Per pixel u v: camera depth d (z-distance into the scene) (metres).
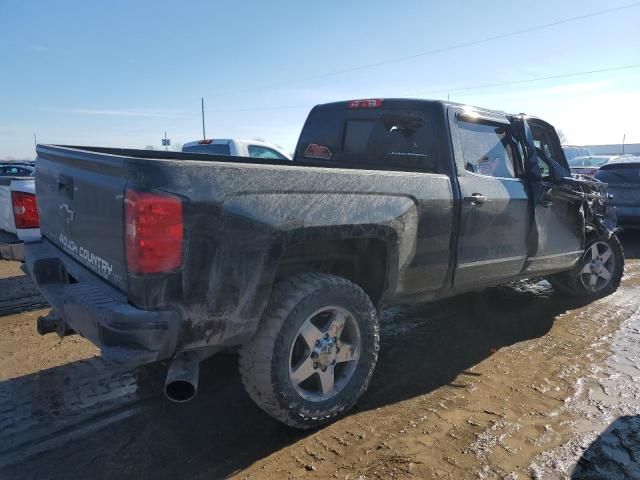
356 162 4.71
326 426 3.13
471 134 4.16
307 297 2.88
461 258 3.89
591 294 5.85
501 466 2.73
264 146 9.29
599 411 3.32
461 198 3.80
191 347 2.55
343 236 3.00
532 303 5.74
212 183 2.49
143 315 2.37
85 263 3.00
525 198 4.46
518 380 3.79
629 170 9.41
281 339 2.81
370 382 3.76
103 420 3.16
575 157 21.48
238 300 2.62
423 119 4.08
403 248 3.40
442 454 2.84
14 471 2.66
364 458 2.80
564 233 5.03
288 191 2.77
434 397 3.52
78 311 2.60
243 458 2.80
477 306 5.61
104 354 2.39
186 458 2.80
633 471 2.70
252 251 2.62
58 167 3.35
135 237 2.36
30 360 4.03
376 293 3.49
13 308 5.41
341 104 4.93
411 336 4.71
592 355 4.25
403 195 3.37
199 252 2.46
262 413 3.28
